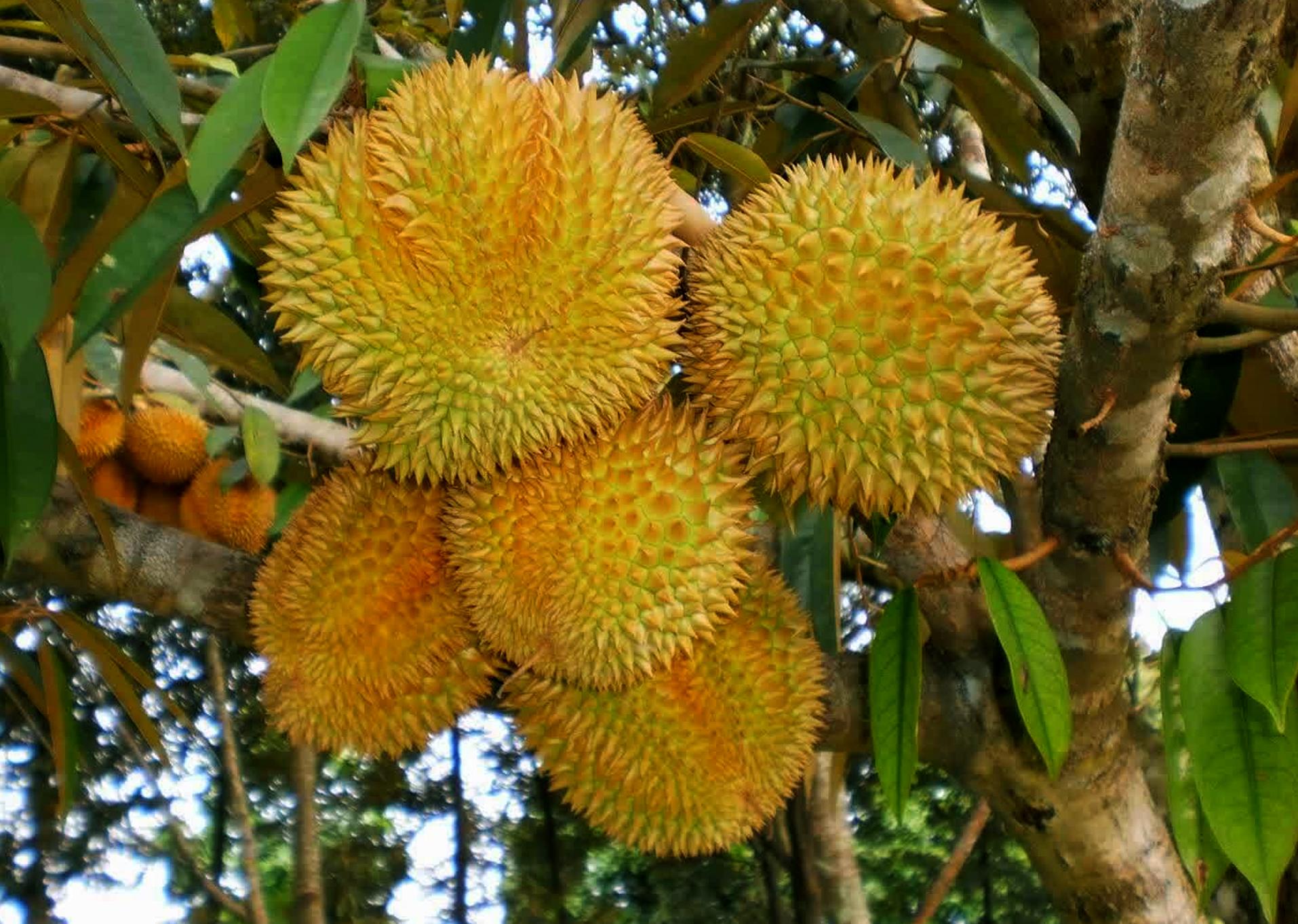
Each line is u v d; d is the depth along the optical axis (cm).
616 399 65
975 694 84
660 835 74
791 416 66
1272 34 53
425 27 124
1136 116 56
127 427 126
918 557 88
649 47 137
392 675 71
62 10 62
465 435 64
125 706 86
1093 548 70
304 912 112
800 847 120
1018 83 78
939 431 65
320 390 139
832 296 65
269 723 79
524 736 76
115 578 80
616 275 63
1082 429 64
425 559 71
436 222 61
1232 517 82
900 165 82
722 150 78
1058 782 83
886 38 95
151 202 67
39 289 59
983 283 65
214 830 184
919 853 216
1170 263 59
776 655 73
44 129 77
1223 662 66
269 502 135
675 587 67
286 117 57
